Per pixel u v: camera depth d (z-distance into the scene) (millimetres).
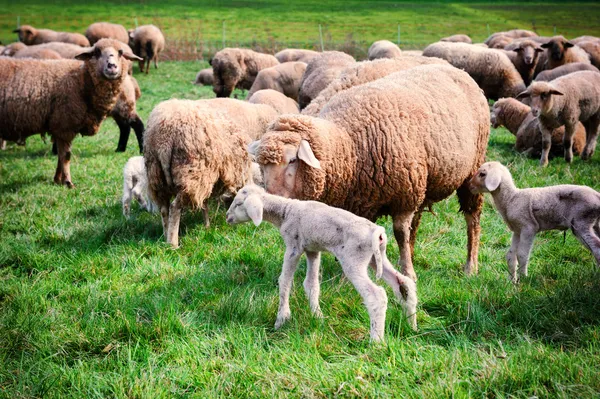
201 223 7461
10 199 8539
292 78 15695
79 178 9898
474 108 6211
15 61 9516
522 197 5555
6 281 5754
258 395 3670
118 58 9602
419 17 51250
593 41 20062
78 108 9602
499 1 65000
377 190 5328
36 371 4125
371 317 4148
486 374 3621
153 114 6805
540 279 5359
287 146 4992
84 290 5457
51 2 59188
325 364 3945
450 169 5711
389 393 3568
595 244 5207
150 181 6848
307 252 4742
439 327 4477
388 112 5363
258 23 47156
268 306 4883
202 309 4992
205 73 22766
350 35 34156
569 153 10523
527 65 17766
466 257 6371
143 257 6398
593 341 3961
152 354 4270
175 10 55250
